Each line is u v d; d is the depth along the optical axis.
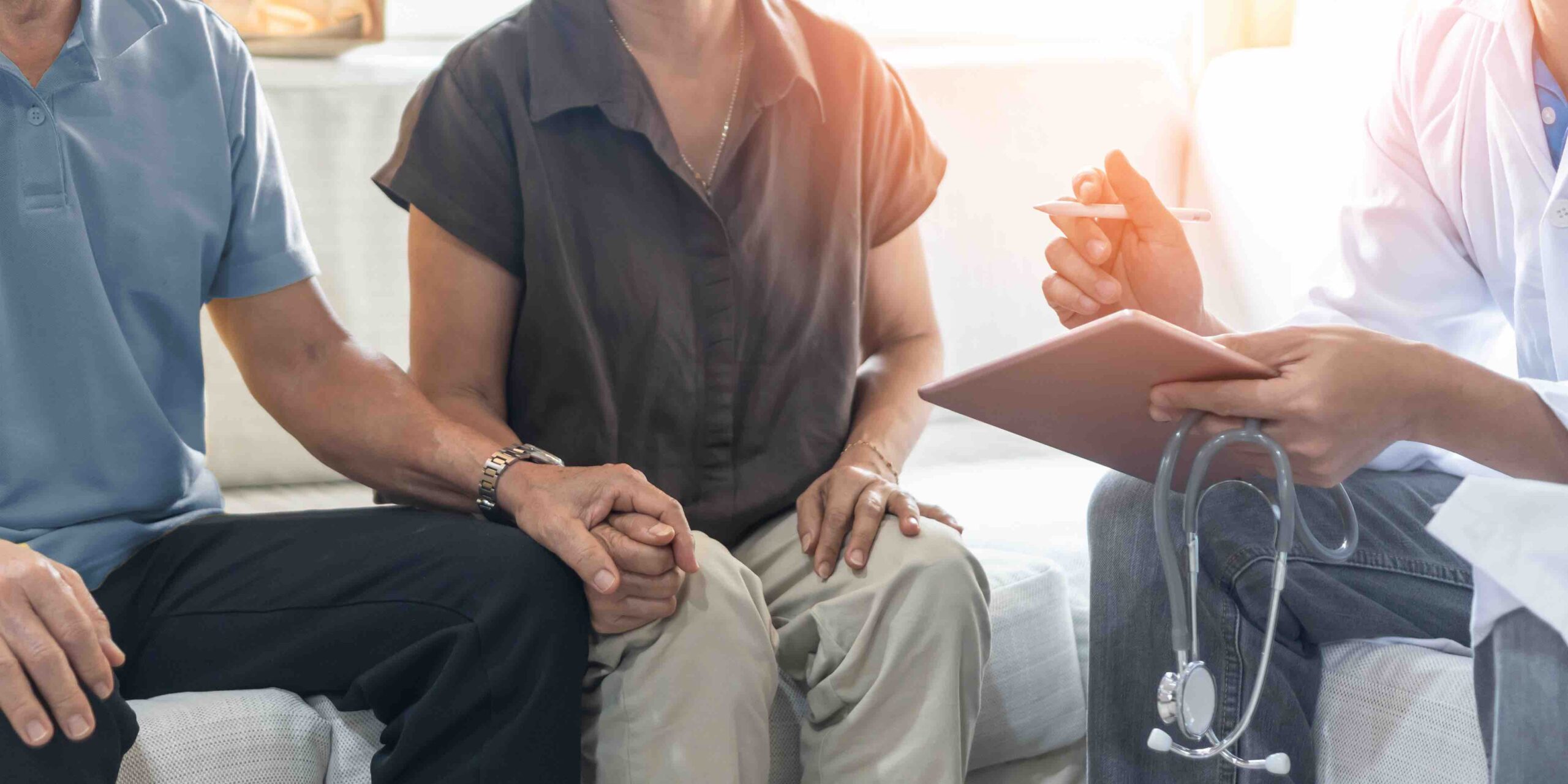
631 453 1.28
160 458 1.09
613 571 0.98
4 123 1.03
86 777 0.84
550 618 0.98
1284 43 2.44
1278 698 1.05
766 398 1.30
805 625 1.18
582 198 1.24
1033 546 1.60
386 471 1.16
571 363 1.25
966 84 2.09
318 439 1.18
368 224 1.81
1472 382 0.89
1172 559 0.90
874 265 1.46
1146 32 2.52
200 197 1.13
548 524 1.01
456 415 1.21
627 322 1.25
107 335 1.06
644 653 1.05
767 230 1.29
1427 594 1.06
